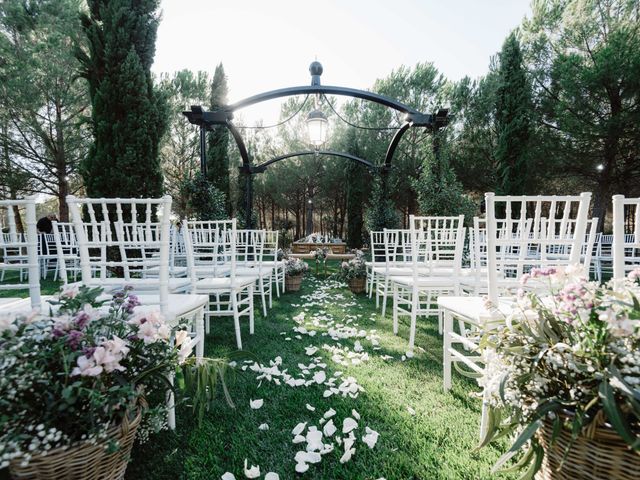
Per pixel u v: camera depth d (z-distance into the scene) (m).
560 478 0.83
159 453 1.22
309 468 1.14
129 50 4.96
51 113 8.92
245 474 1.09
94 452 0.87
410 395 1.65
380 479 1.06
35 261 1.28
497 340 0.98
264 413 1.48
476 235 2.08
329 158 13.48
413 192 12.25
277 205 15.52
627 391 0.68
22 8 7.73
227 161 10.59
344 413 1.47
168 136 10.77
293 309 3.61
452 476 1.11
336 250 10.81
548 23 9.45
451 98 10.82
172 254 3.05
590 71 8.13
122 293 1.14
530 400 0.85
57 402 0.80
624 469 0.72
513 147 8.96
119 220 1.45
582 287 0.85
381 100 4.57
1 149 8.63
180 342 1.13
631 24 8.30
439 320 2.70
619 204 1.15
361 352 2.25
